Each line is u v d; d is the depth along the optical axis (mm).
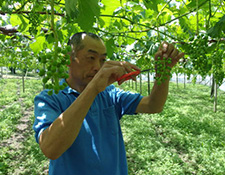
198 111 10469
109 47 2172
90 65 1249
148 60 2887
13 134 7441
